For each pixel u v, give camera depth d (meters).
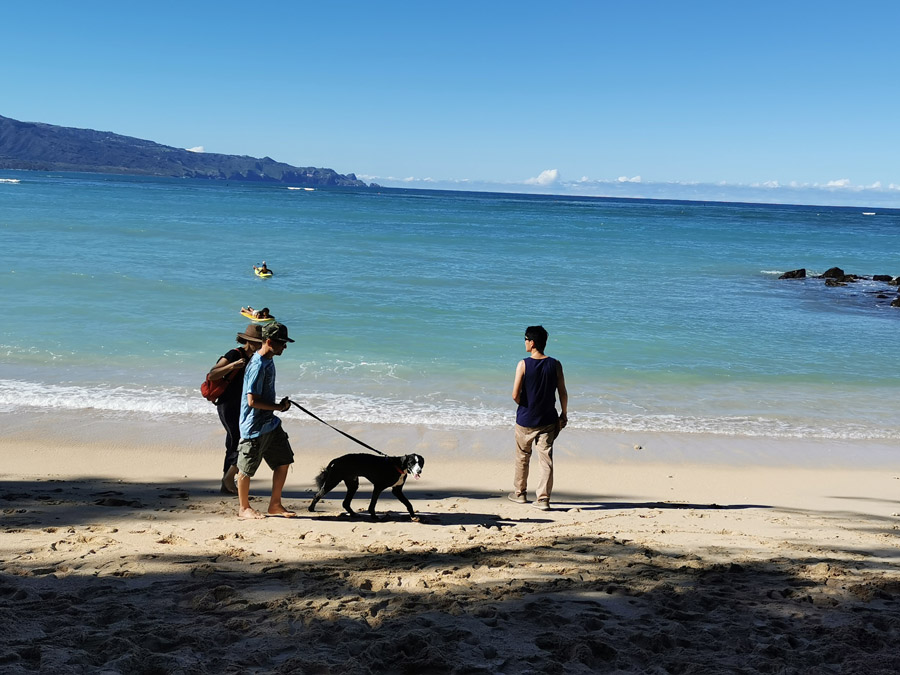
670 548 6.07
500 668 3.61
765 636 4.15
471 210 110.00
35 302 19.66
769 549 6.13
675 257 43.22
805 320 22.70
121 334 16.59
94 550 5.48
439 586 4.85
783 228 91.56
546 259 38.25
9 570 4.94
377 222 66.62
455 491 8.73
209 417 11.39
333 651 3.71
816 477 9.84
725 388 14.55
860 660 3.78
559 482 9.29
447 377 14.33
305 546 5.81
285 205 95.94
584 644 3.86
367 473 7.05
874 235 83.06
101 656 3.51
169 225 50.16
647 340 18.47
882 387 14.94
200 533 6.15
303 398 12.64
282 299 22.34
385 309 21.30
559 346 17.38
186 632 3.87
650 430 11.79
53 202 72.56
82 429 10.60
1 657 3.39
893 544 6.50
